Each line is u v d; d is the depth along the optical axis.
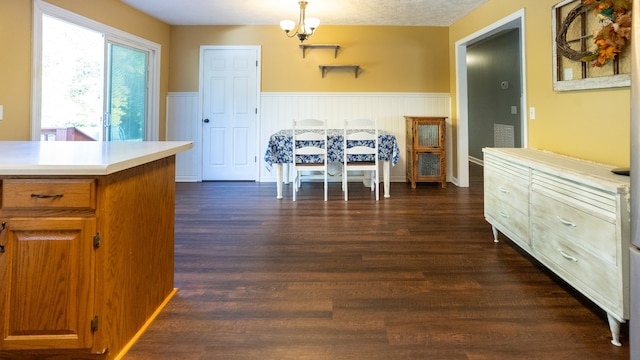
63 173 1.25
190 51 5.57
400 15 5.03
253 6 4.69
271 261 2.49
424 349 1.51
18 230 1.30
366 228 3.25
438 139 5.22
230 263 2.45
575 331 1.64
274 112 5.66
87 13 3.96
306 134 4.31
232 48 5.59
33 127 3.38
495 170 2.78
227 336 1.61
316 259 2.53
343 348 1.52
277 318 1.76
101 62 4.27
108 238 1.35
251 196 4.66
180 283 2.13
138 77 5.00
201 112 5.65
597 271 1.61
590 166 2.00
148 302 1.72
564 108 2.83
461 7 4.65
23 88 3.29
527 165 2.26
